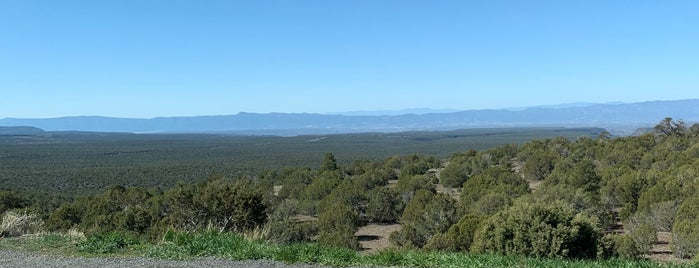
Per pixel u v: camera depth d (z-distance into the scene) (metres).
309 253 8.69
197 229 10.82
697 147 44.62
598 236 13.03
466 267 8.14
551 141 67.31
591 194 33.31
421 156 83.62
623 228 32.09
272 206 45.41
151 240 10.05
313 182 58.69
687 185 31.25
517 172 57.34
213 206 18.11
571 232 12.13
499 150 70.12
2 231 11.07
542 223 12.35
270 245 9.33
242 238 9.73
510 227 12.73
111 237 9.62
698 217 23.83
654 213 29.47
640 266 8.27
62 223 32.62
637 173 38.34
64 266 7.93
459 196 48.22
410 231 32.75
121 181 93.56
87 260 8.36
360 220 42.19
